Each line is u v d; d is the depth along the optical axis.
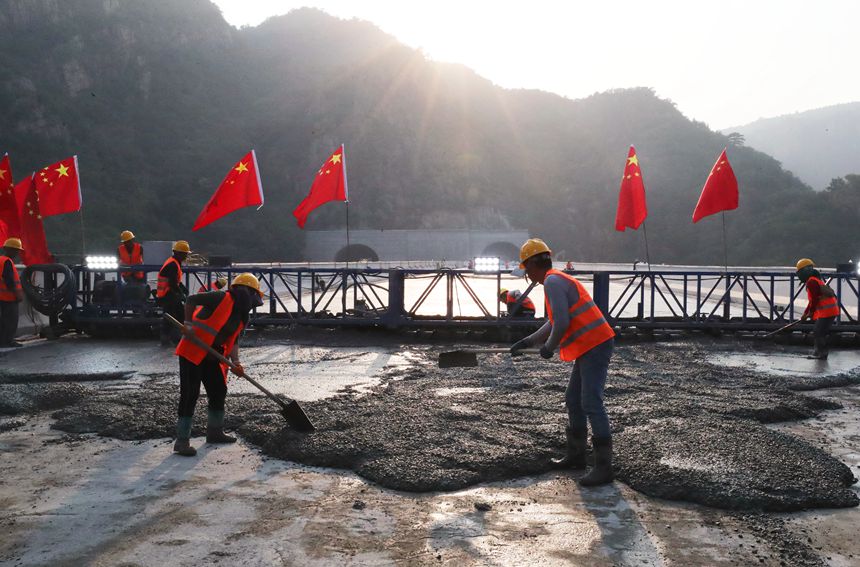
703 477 4.18
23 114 121.06
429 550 3.29
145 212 117.88
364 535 3.48
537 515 3.80
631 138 180.25
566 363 9.07
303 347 11.16
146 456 4.97
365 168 147.62
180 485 4.30
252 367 9.11
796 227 117.81
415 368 8.91
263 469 4.68
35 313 13.19
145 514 3.77
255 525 3.61
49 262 13.05
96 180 119.12
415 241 109.38
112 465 4.73
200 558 3.18
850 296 20.39
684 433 5.18
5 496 4.07
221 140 151.00
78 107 137.00
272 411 6.16
